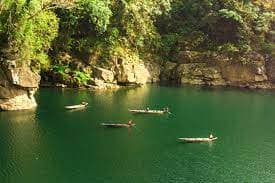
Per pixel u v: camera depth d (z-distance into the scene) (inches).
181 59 4958.2
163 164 2436.0
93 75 4429.1
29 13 3351.4
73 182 2148.1
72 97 3868.1
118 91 4291.3
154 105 3698.3
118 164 2400.3
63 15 4384.8
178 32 5093.5
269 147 2755.9
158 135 2915.8
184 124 3191.4
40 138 2719.0
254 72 4820.4
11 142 2628.0
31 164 2327.8
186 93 4303.6
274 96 4291.3
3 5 3243.1
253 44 4916.3
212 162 2493.8
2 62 3265.3
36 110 3348.9
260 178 2299.5
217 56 4869.6
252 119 3378.4
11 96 3297.2
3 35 3270.2
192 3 5162.4
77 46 4483.3
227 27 4918.8
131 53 4758.9
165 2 5118.1
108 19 4439.0
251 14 4972.9
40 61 3742.6
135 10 4795.8
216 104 3855.8
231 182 2241.6
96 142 2723.9
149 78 4832.7
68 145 2635.3
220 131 3056.1
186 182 2219.5
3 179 2138.3
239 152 2662.4
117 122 3147.1
